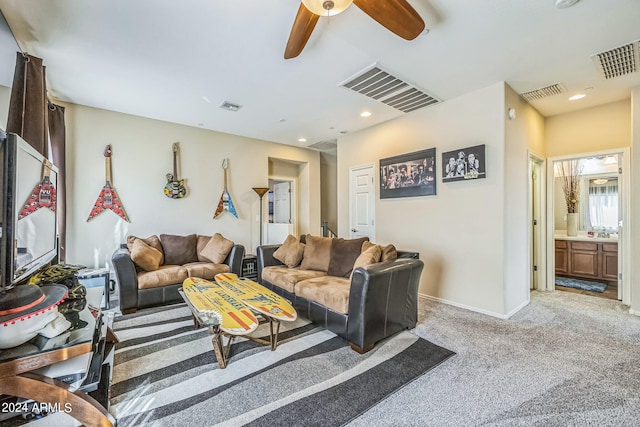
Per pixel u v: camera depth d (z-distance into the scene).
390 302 2.42
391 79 2.96
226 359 2.12
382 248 2.86
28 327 1.17
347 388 1.78
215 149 4.89
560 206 5.09
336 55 2.49
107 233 3.87
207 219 4.80
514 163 3.24
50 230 1.97
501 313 3.04
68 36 2.19
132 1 1.83
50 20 2.00
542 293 3.96
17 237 1.33
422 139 3.81
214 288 2.76
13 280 1.25
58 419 1.46
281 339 2.49
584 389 1.77
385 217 4.30
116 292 3.86
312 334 2.59
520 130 3.38
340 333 2.41
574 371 1.97
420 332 2.64
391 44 2.34
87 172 3.73
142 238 3.97
